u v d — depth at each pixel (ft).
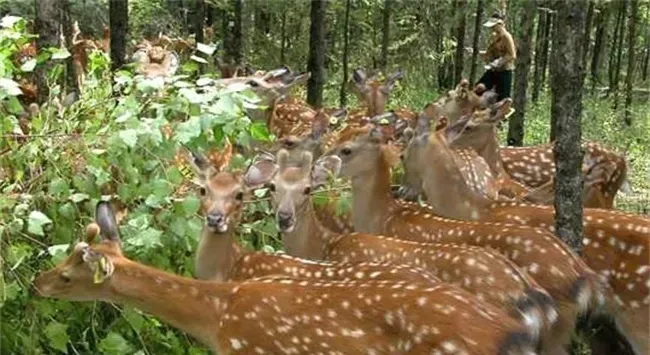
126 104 13.21
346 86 44.73
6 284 12.44
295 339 10.71
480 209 15.84
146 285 11.30
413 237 14.71
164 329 13.73
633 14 59.00
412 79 51.57
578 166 13.88
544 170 21.33
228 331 11.08
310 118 22.02
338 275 12.21
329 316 10.60
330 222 16.76
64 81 19.57
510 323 9.98
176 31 43.45
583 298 12.98
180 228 13.21
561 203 13.93
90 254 11.06
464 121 18.71
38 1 16.80
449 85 55.57
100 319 13.35
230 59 38.24
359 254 13.56
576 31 13.67
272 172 13.38
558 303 12.89
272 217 14.92
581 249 13.98
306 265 12.59
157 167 13.41
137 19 42.86
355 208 15.56
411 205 15.69
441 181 16.19
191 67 15.84
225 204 12.94
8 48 13.60
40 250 12.94
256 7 49.19
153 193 12.99
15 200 12.55
